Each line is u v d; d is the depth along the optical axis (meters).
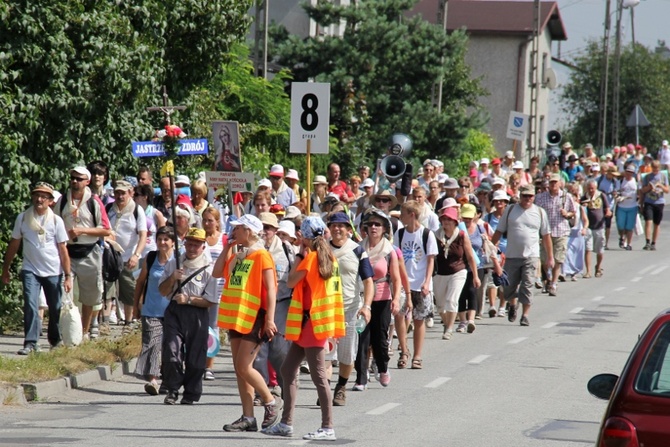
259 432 29.34
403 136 53.44
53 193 38.91
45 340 42.59
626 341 47.44
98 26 46.53
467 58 168.38
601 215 72.94
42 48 44.56
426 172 67.94
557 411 32.88
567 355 43.53
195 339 33.50
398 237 41.12
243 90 81.06
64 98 45.59
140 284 35.12
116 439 28.02
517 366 40.88
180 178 49.19
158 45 52.62
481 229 52.12
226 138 44.81
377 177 52.28
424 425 30.47
